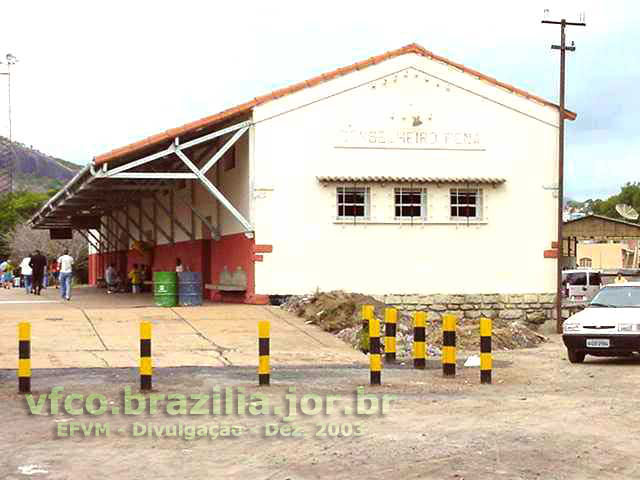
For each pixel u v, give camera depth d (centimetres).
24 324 1334
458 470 823
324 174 2773
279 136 2744
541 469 827
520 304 2869
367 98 2808
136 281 3894
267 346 1418
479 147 2867
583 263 7131
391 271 2800
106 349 1900
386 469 828
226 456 891
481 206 2873
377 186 2806
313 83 2770
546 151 2906
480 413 1140
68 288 3169
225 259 3017
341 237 2773
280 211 2738
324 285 2753
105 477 808
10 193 9400
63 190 3294
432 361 1791
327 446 934
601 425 1052
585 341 1775
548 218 2903
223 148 2670
